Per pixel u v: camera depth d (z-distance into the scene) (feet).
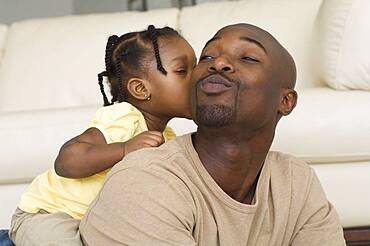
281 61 3.64
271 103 3.59
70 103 8.80
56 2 17.19
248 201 3.77
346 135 6.35
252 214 3.63
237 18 8.72
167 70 4.68
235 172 3.65
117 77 4.83
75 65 8.95
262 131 3.62
